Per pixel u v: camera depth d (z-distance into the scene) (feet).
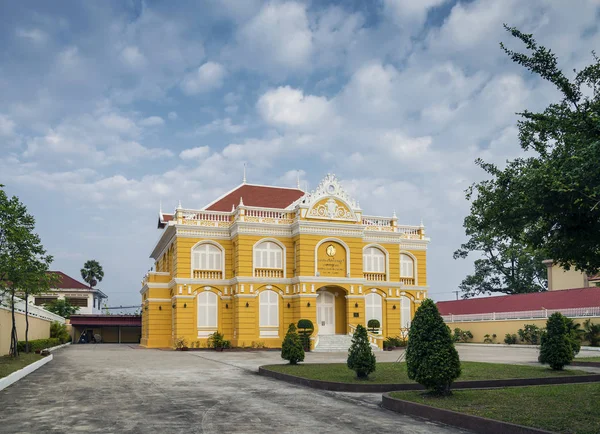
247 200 169.99
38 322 147.13
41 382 69.62
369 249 160.76
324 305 151.23
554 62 41.93
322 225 147.43
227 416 47.65
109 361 101.40
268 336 145.28
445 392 53.62
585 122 40.06
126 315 224.33
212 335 142.82
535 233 42.73
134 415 47.78
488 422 41.45
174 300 150.20
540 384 65.87
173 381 71.36
